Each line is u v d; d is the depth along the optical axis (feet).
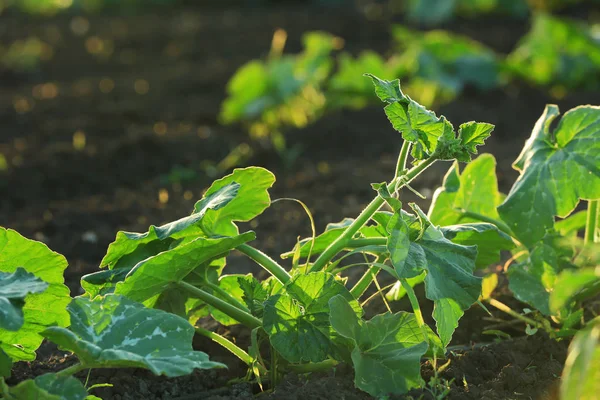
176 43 46.91
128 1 59.67
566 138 12.15
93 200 22.98
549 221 11.73
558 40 31.81
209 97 35.14
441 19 47.88
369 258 16.66
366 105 31.24
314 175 23.80
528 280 12.26
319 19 50.65
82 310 10.07
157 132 28.71
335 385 10.88
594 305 13.48
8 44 48.70
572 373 8.15
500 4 48.39
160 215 21.26
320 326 10.78
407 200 21.17
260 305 11.29
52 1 60.08
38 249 10.62
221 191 11.37
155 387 11.61
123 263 11.47
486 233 12.01
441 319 10.41
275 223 20.20
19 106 34.04
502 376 11.29
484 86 31.65
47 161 25.31
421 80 30.86
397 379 10.32
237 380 11.68
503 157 24.57
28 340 10.98
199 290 11.23
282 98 30.07
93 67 43.09
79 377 11.82
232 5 59.06
